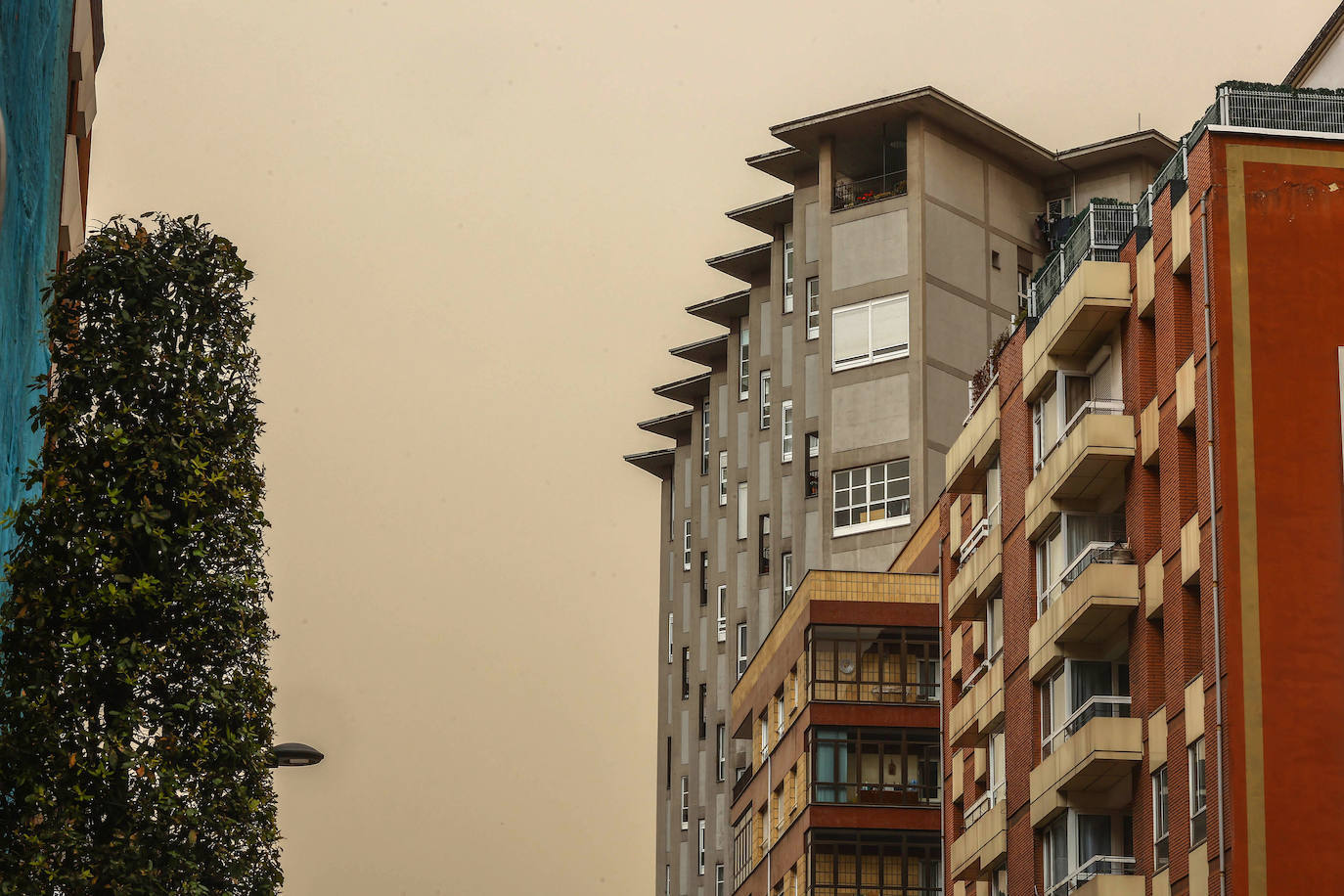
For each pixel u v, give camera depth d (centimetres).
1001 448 4659
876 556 7538
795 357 8094
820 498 7750
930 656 5881
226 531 2744
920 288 7694
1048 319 4250
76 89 3578
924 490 7481
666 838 9062
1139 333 3944
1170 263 3797
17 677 2539
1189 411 3638
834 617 5903
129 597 2619
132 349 2742
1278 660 3391
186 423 2741
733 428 8825
